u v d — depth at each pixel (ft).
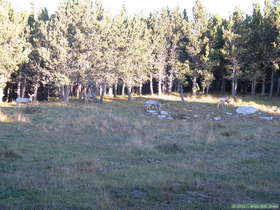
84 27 123.13
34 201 22.57
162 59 166.50
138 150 45.19
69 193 24.54
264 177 32.73
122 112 100.01
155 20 172.45
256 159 40.96
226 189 27.99
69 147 45.09
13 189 25.17
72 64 121.49
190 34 153.89
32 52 132.36
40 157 37.83
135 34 136.67
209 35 165.89
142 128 69.92
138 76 147.74
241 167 36.96
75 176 29.58
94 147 46.19
